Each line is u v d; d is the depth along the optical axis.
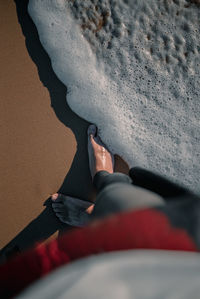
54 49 1.61
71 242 0.64
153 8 1.62
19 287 0.64
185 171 1.65
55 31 1.61
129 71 1.65
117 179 1.18
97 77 1.64
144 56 1.64
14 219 1.57
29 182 1.58
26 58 1.58
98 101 1.63
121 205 0.75
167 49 1.64
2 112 1.56
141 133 1.65
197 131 1.65
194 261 0.50
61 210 1.56
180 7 1.62
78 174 1.60
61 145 1.59
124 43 1.64
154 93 1.65
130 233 0.60
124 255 0.51
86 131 1.61
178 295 0.44
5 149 1.56
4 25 1.56
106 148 1.63
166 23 1.63
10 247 1.55
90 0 1.61
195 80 1.65
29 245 1.56
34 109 1.58
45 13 1.60
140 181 1.62
